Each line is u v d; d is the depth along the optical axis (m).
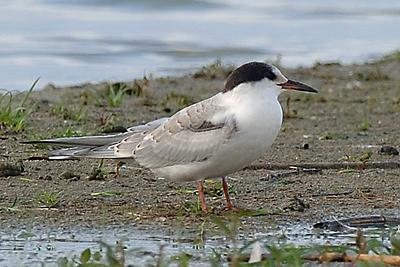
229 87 11.56
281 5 32.19
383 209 12.08
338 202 12.36
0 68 23.59
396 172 13.81
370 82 22.66
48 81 22.44
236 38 27.69
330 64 24.72
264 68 11.45
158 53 25.77
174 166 11.79
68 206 12.02
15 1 31.19
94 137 12.41
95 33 27.50
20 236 10.90
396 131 17.30
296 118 18.39
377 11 31.89
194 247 10.59
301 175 13.59
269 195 12.64
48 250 10.47
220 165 11.55
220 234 11.04
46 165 13.90
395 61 25.25
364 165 14.03
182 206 12.03
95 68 23.95
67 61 24.47
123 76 23.17
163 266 9.70
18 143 15.14
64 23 28.38
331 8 31.95
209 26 29.11
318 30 29.27
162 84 21.81
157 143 11.89
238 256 9.83
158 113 18.52
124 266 9.82
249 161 11.59
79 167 13.83
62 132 15.95
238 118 11.34
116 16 29.83
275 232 11.16
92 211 11.84
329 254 10.03
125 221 11.48
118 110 18.53
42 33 27.22
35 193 12.52
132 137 12.19
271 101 11.45
